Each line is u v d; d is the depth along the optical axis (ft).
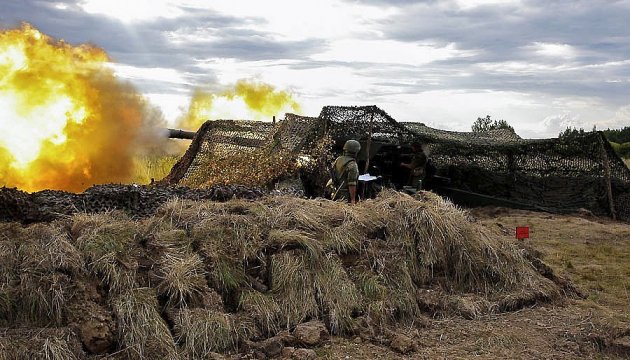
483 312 24.88
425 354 20.84
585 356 21.45
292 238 23.58
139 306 19.60
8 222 23.89
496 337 22.30
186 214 24.13
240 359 19.44
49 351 17.84
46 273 19.72
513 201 64.95
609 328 23.48
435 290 25.41
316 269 23.20
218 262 22.18
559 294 27.53
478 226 28.66
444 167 68.13
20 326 18.86
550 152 65.87
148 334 19.16
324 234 24.73
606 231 49.47
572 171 64.75
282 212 25.30
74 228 22.03
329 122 57.72
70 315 19.15
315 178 51.83
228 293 21.95
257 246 23.22
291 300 22.13
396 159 57.98
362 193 41.09
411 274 25.40
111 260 20.70
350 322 22.12
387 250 25.34
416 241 26.22
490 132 85.81
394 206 27.48
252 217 24.66
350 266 24.45
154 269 21.31
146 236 22.48
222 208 24.95
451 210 28.17
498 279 26.86
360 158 42.96
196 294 20.95
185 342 19.65
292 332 21.25
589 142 63.67
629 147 124.36
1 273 19.63
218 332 20.02
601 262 37.88
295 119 60.64
